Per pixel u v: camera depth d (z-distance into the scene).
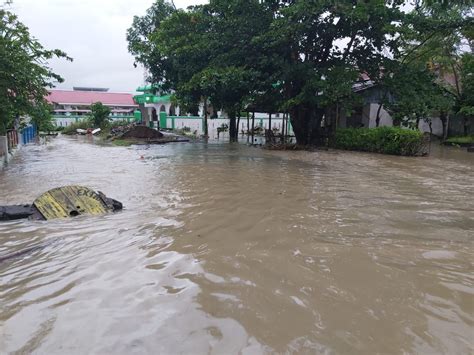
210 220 5.73
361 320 2.97
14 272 3.92
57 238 4.97
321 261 4.12
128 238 4.93
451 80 25.08
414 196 7.66
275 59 17.91
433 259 4.20
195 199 7.21
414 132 15.98
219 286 3.54
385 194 7.84
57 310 3.15
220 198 7.28
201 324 2.91
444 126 23.14
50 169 11.61
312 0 15.91
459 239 4.91
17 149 17.70
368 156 15.83
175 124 37.34
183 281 3.65
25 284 3.64
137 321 2.95
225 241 4.78
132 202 7.03
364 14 15.38
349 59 19.39
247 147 20.06
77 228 5.39
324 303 3.23
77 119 42.31
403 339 2.72
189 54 19.64
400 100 18.14
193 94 22.95
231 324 2.91
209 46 18.72
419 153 16.09
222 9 18.77
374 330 2.84
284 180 9.44
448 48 20.86
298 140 20.92
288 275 3.77
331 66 19.20
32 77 11.05
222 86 18.69
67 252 4.46
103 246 4.64
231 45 18.77
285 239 4.84
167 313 3.07
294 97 18.94
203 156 15.41
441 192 8.12
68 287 3.56
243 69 17.52
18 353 2.59
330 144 19.89
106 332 2.81
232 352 2.58
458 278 3.72
